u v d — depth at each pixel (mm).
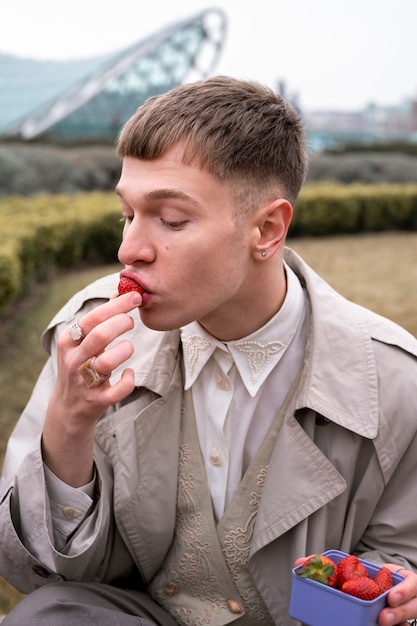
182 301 1473
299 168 1595
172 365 1742
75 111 30453
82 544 1628
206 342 1692
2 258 6324
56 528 1672
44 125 26094
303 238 14266
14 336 6840
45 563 1635
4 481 1771
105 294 1850
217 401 1709
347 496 1645
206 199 1437
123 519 1700
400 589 1394
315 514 1630
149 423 1704
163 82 32812
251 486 1678
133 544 1716
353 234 15078
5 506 1639
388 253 12203
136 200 1450
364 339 1682
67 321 1859
